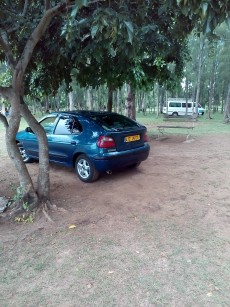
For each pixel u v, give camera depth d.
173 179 5.92
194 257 3.06
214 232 3.62
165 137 12.72
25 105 4.27
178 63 10.34
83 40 4.84
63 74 7.34
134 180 5.85
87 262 2.99
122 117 6.21
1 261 3.03
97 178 5.73
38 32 3.85
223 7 2.08
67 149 5.95
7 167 7.08
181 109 36.16
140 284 2.62
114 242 3.39
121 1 3.13
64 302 2.41
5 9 3.92
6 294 2.53
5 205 4.37
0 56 5.25
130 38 2.54
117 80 9.20
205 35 2.28
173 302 2.38
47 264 2.97
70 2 3.31
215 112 45.16
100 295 2.48
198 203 4.61
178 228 3.74
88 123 5.67
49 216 4.04
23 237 3.53
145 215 4.14
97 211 4.30
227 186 5.48
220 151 9.27
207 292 2.51
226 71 30.38
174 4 2.69
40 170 4.41
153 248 3.25
